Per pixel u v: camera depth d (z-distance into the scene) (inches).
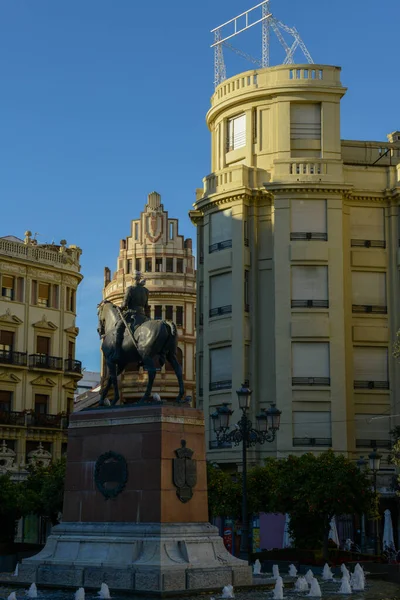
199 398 2696.9
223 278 2573.8
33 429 3019.2
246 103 2618.1
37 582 1208.8
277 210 2498.8
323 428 2415.1
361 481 1787.6
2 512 2193.7
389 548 2253.9
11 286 3093.0
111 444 1232.8
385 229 2588.6
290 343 2449.6
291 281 2476.6
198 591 1133.7
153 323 1275.8
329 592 1259.2
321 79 2568.9
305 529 1886.1
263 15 2760.8
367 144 2723.9
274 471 1958.7
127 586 1128.2
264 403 2479.1
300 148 2566.4
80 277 3363.7
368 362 2529.5
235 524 2434.8
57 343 3223.4
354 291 2554.1
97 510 1224.2
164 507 1175.6
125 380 3752.5
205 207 2625.5
